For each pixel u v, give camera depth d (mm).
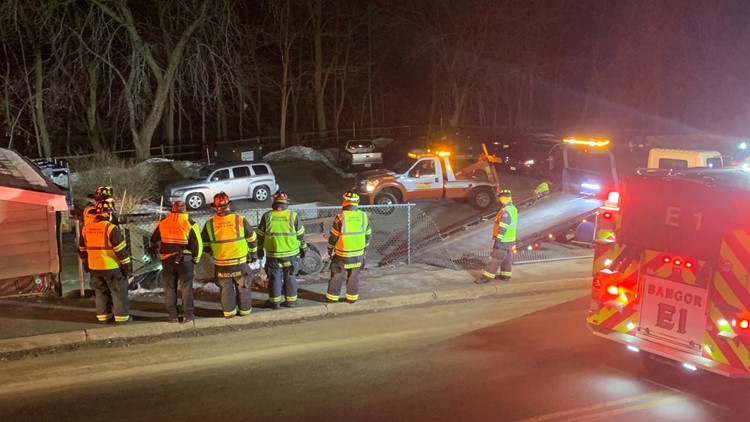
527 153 28484
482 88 52875
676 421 5910
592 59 51219
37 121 34969
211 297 9898
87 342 8156
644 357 7543
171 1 31844
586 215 14078
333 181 29641
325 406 6199
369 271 12000
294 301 9477
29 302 9508
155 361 7484
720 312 6047
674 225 6387
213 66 30578
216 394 6504
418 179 20656
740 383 6805
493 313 9547
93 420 5922
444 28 45219
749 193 5859
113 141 41094
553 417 5949
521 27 45188
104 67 32375
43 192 9750
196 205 22859
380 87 50875
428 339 8305
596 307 7086
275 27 40031
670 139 35938
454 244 14422
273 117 50469
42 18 28391
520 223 14773
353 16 43469
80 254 8570
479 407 6172
